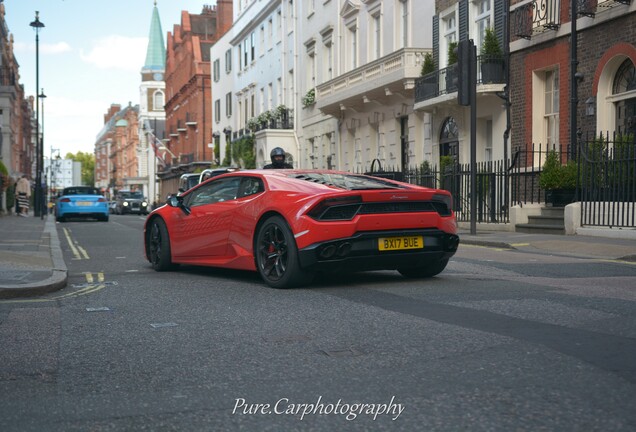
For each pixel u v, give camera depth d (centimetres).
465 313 539
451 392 340
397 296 640
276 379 374
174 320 552
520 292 648
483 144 2077
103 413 326
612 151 1342
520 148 1853
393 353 421
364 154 2873
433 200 732
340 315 550
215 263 827
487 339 446
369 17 2781
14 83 5806
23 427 310
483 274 829
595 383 347
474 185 1511
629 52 1477
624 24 1490
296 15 3731
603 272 836
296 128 3794
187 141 7125
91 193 3256
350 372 383
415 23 2441
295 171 806
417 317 529
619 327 475
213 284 770
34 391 365
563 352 407
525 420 299
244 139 4509
